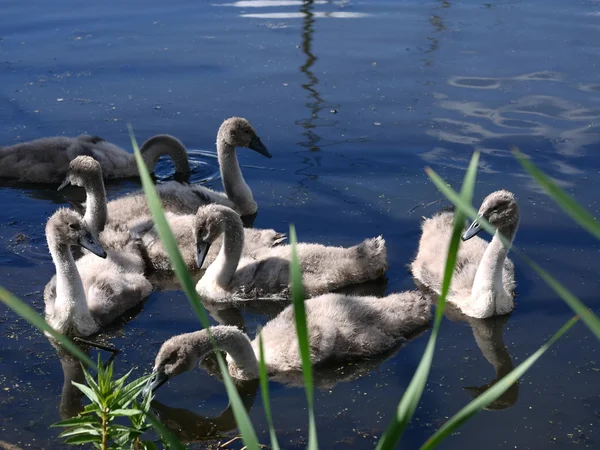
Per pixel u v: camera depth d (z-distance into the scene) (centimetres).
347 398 795
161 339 902
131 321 941
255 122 1417
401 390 808
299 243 1058
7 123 1415
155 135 1379
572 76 1565
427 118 1423
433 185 1226
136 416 585
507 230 923
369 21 1859
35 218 1168
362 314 888
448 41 1733
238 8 1950
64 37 1750
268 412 410
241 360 817
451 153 1308
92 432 567
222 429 752
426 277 1009
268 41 1745
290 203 1196
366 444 720
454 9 1934
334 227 1131
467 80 1560
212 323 952
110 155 1312
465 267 995
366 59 1658
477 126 1390
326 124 1412
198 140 1401
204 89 1540
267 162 1308
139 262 1048
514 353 868
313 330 853
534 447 717
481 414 765
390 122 1413
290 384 825
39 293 982
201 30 1806
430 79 1566
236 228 992
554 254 1047
